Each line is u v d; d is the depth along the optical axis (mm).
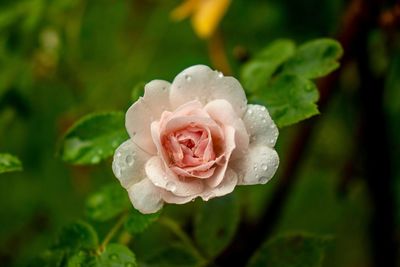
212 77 585
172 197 574
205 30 744
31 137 806
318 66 638
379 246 790
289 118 610
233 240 706
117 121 622
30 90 777
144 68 825
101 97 812
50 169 820
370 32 731
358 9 701
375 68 771
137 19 844
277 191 746
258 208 796
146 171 573
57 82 801
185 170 570
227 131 574
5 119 768
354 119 814
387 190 776
